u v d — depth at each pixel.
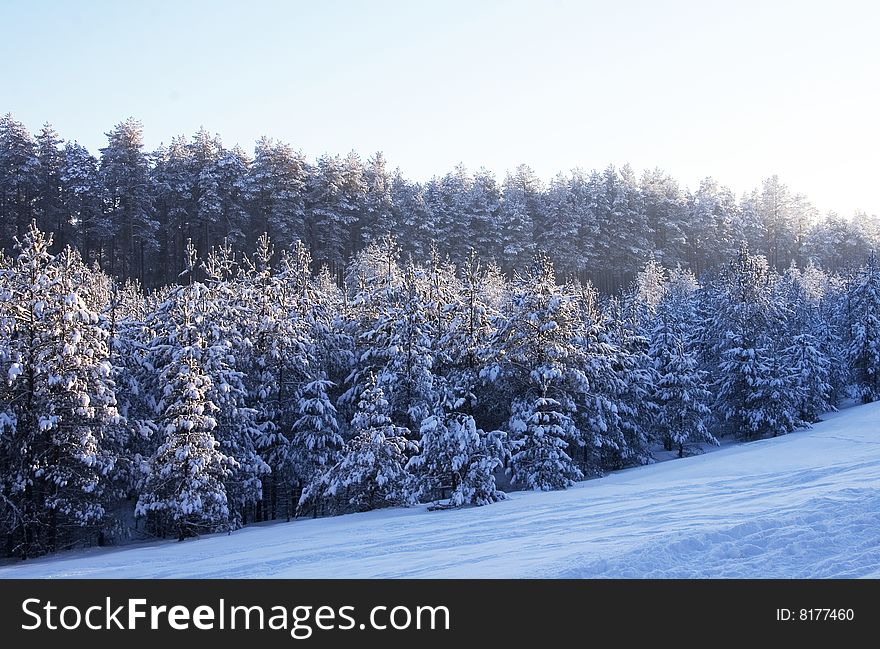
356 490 25.61
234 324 29.72
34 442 22.56
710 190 120.94
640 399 38.12
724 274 52.09
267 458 28.92
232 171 71.81
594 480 29.44
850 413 44.41
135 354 28.20
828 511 10.94
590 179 104.12
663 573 8.71
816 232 122.06
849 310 53.88
